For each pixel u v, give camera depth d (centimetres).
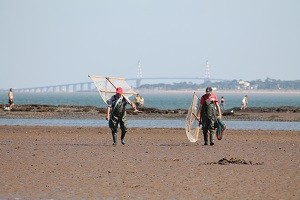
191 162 5475
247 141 7794
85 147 6862
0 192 4112
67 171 4934
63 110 17400
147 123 13125
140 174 4778
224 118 15075
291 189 4125
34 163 5384
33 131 9500
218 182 4412
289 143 7494
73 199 3900
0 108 18175
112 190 4156
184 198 3897
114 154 6106
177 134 9062
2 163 5375
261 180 4481
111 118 7106
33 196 3991
